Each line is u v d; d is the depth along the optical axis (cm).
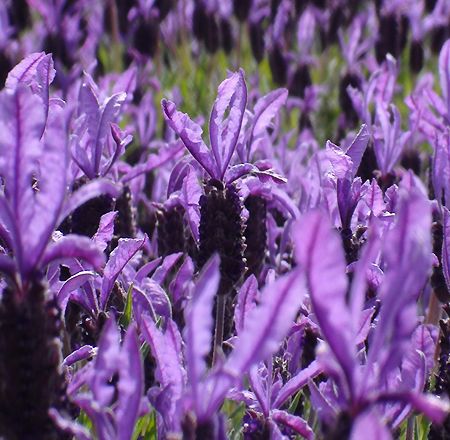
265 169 45
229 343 39
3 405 31
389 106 58
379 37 80
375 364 34
